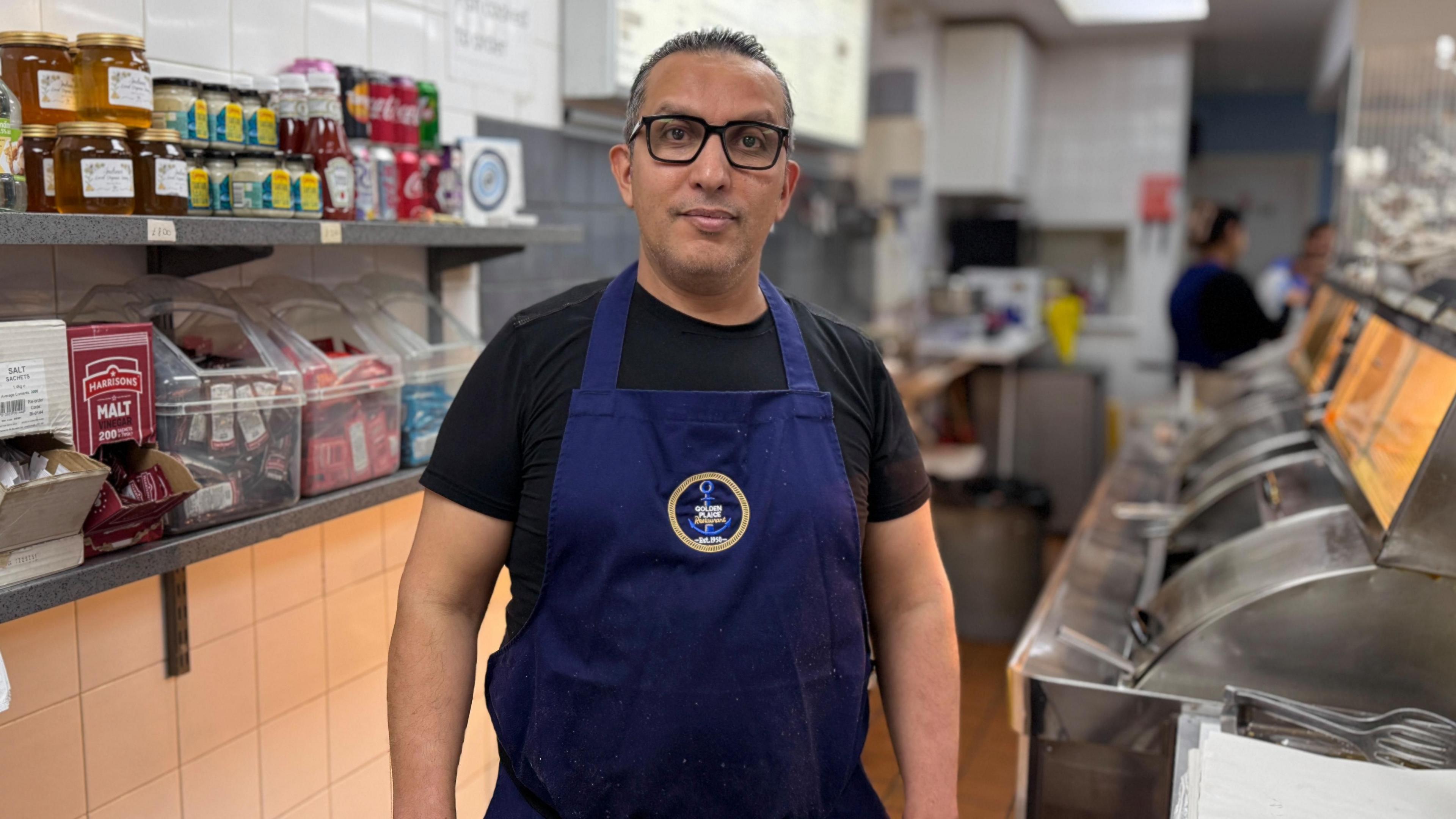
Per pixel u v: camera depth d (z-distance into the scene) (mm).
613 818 1307
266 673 1988
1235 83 10016
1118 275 7984
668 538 1278
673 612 1271
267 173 1616
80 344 1336
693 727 1273
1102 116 7578
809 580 1310
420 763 1310
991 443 6531
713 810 1294
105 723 1686
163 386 1477
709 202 1286
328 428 1767
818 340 1439
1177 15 6523
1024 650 1870
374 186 1934
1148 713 1669
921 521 1505
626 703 1278
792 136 1397
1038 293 6957
